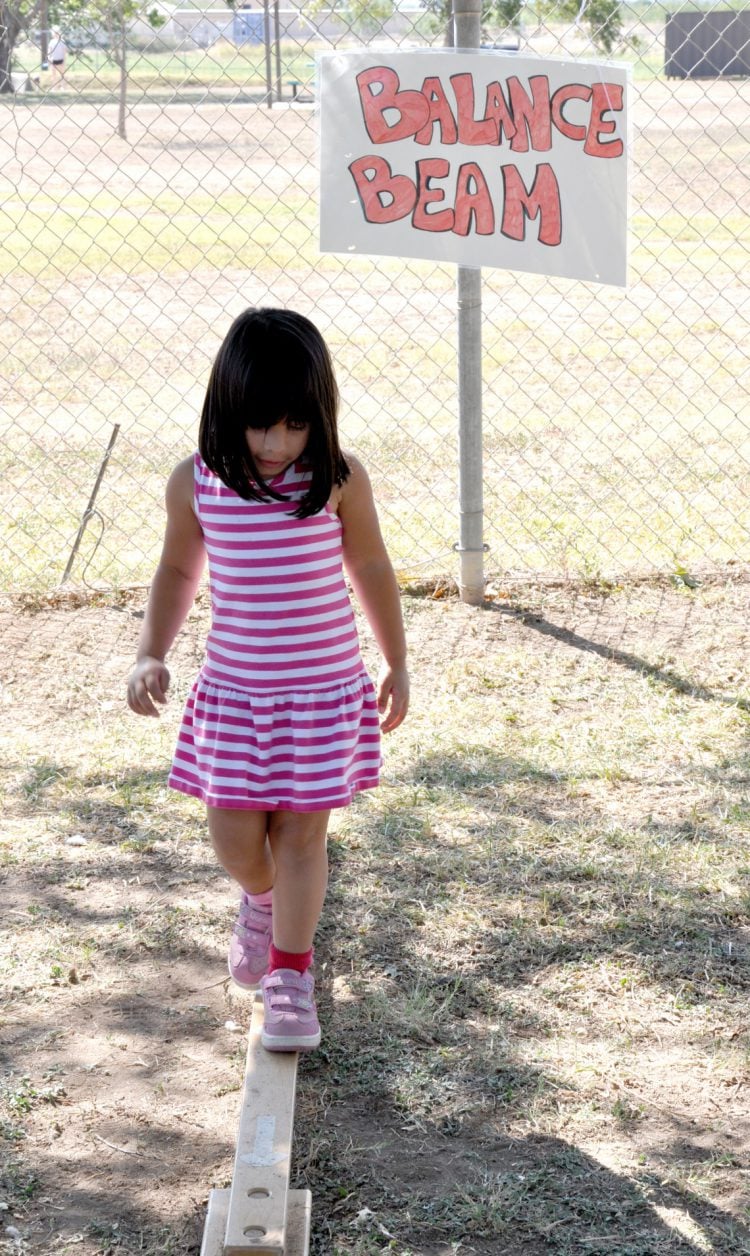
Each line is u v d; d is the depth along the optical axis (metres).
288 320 2.42
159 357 10.84
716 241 14.85
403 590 5.61
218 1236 2.26
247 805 2.56
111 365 10.54
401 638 2.79
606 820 3.82
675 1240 2.33
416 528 6.47
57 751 4.28
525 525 6.51
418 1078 2.74
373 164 4.97
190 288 13.51
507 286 13.38
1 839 3.73
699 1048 2.84
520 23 6.80
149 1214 2.41
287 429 2.40
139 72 22.14
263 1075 2.60
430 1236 2.34
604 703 4.61
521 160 4.95
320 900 2.69
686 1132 2.60
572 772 4.11
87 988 3.06
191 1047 2.87
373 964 3.14
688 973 3.11
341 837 3.72
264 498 2.47
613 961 3.15
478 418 5.25
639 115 20.75
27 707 4.61
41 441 8.38
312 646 2.54
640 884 3.47
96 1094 2.72
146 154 20.34
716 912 3.36
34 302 12.80
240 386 2.35
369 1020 2.92
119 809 3.91
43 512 6.87
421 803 3.92
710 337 11.27
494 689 4.72
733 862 3.59
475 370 5.19
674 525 6.53
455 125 4.92
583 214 5.02
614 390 9.53
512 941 3.23
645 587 5.64
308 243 15.64
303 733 2.54
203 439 2.46
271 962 2.76
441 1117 2.64
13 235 15.91
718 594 5.55
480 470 5.32
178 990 3.07
